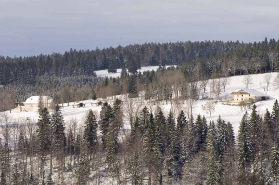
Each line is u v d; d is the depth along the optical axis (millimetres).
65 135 132000
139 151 104688
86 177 101812
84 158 105812
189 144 108000
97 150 114438
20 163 111562
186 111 153750
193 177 99625
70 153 118625
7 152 119812
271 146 102375
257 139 105562
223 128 107562
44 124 120312
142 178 98250
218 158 98875
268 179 91625
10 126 153875
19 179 100625
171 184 100438
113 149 108875
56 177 106750
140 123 117688
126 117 159625
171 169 103000
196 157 103938
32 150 120875
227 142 106875
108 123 123750
